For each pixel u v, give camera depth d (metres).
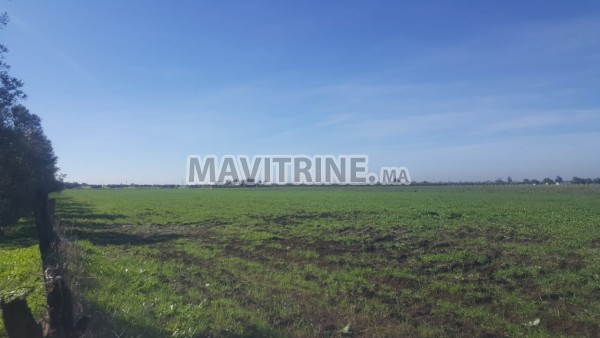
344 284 13.36
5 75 21.64
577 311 10.66
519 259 16.50
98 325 8.10
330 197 74.06
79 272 10.77
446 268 15.38
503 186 146.38
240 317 9.63
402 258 17.58
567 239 21.20
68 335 6.55
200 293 11.66
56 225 13.08
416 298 11.93
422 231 25.14
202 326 8.70
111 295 10.37
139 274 13.13
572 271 14.44
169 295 11.03
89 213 46.38
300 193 96.31
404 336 9.16
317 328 9.48
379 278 14.34
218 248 21.05
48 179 33.97
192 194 97.50
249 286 12.95
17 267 12.76
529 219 31.08
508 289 12.66
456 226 27.03
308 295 12.12
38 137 27.27
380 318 10.28
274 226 30.69
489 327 9.70
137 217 41.16
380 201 58.75
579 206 45.03
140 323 8.52
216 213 42.75
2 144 22.17
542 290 12.34
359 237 23.30
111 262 15.12
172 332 8.34
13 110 22.72
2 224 24.58
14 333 5.71
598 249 18.31
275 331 9.01
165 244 22.92
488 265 15.68
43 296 9.08
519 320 10.16
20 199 24.02
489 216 33.53
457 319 10.23
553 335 9.16
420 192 95.00
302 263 16.95
